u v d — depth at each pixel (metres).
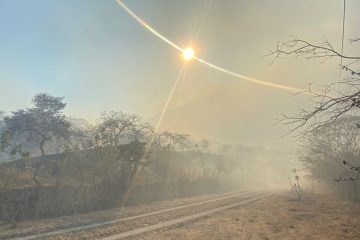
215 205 30.84
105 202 28.59
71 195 25.91
